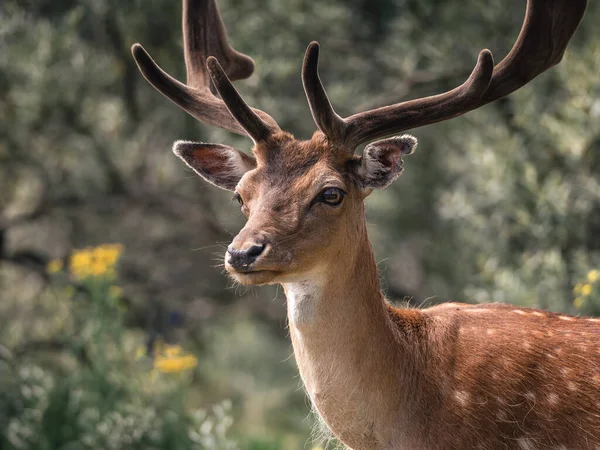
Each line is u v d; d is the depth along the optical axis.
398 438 6.81
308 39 15.62
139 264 17.95
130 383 11.59
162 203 16.98
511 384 6.68
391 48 15.59
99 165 16.16
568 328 6.96
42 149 15.88
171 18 15.71
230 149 7.07
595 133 12.51
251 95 14.75
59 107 15.44
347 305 6.62
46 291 15.78
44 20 15.24
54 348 15.03
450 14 15.08
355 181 6.68
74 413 11.78
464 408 6.70
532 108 13.20
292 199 6.37
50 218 17.12
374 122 6.68
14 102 15.13
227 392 20.16
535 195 12.79
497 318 7.05
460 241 16.64
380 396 6.76
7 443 11.87
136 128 16.70
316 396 6.79
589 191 12.61
